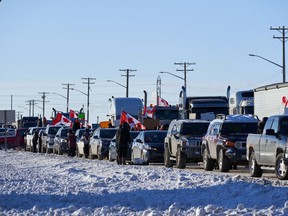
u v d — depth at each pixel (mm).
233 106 57594
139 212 17312
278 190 20312
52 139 70500
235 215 15734
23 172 37188
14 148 88938
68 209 18156
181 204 18781
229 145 35094
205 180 25391
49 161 48844
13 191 24156
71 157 59031
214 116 58125
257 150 30453
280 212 16078
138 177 29453
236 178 26078
